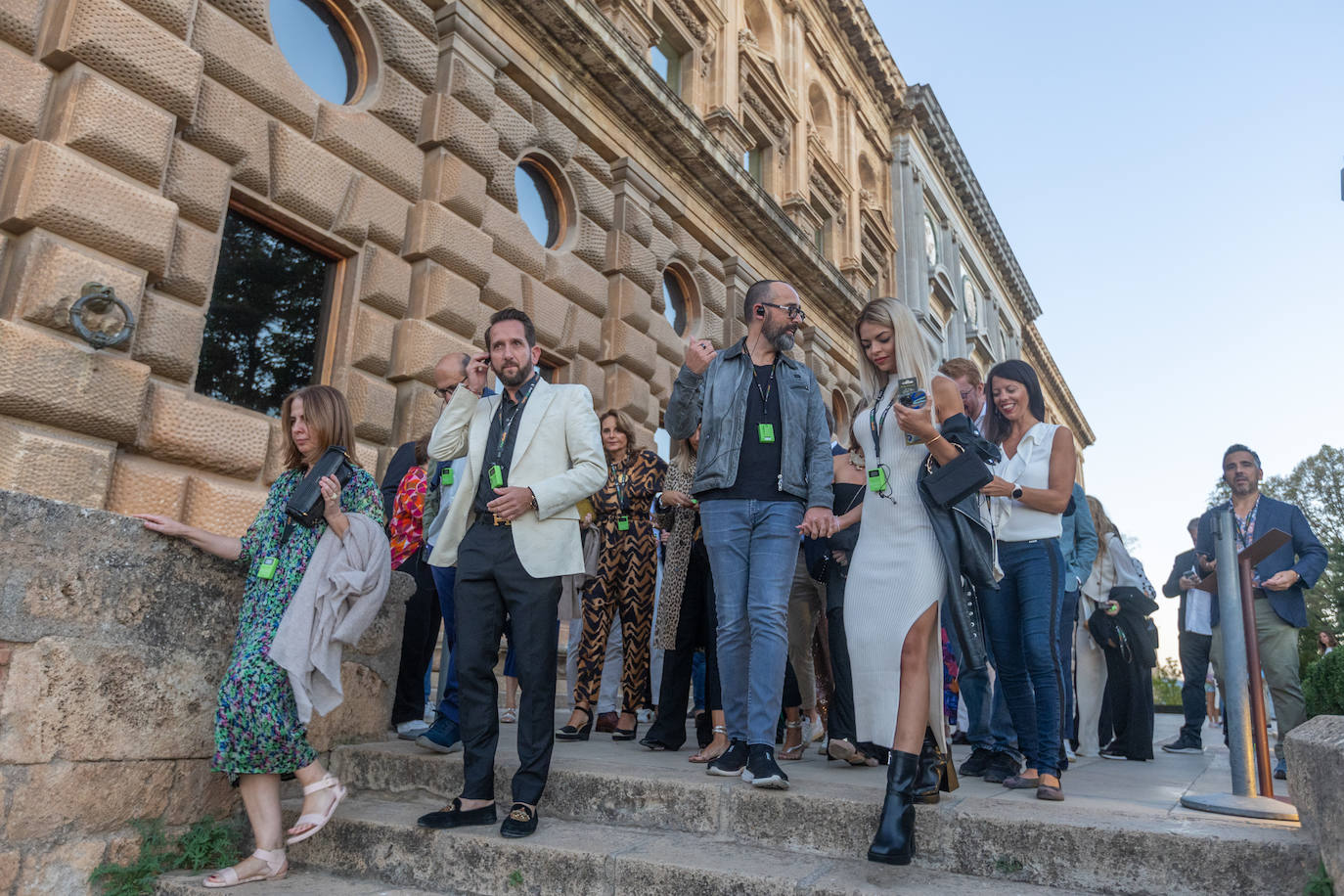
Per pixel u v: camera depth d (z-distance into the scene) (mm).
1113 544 6133
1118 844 2613
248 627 3348
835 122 19328
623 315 10258
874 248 20891
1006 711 3916
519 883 3018
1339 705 4840
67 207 5020
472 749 3426
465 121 8109
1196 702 6879
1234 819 2826
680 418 3854
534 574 3391
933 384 3109
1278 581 4672
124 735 3426
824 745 5285
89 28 5262
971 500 2975
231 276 6465
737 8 14820
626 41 10125
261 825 3324
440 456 3744
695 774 3537
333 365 7078
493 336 3748
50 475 4770
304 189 6699
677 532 4766
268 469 6250
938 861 2846
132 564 3502
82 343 5066
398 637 4652
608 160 10758
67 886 3205
